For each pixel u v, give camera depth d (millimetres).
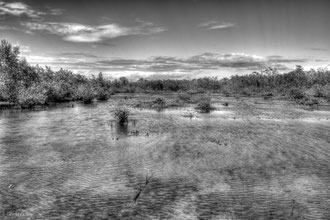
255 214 9094
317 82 103938
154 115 35188
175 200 10133
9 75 50281
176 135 22188
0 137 21328
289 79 115688
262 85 120000
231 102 58125
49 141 20000
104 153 16734
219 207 9586
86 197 10383
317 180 12266
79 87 63906
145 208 9500
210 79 136750
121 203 9875
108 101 59281
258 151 17312
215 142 19750
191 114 36031
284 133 23406
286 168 13914
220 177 12570
